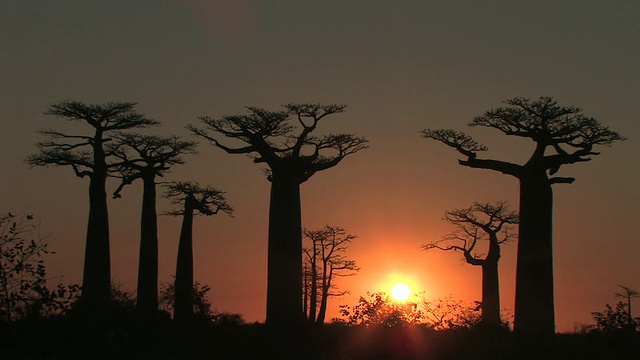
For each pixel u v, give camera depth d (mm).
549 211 29156
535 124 29109
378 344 24219
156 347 22641
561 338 29312
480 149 30391
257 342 24203
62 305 20906
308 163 30906
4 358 19328
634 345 27094
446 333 27234
